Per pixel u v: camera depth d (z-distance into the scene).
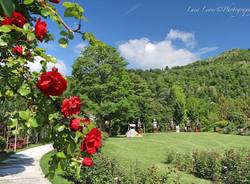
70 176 13.15
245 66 121.62
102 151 24.09
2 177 16.75
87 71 48.97
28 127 2.25
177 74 119.94
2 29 2.25
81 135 2.29
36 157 26.33
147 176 11.35
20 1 2.53
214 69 118.56
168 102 74.19
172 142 32.88
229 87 104.75
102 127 49.62
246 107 70.38
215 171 15.33
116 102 49.75
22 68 2.48
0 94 2.38
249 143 32.75
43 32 2.39
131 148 28.00
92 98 48.81
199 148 29.31
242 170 13.29
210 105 74.62
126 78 53.41
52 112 2.29
